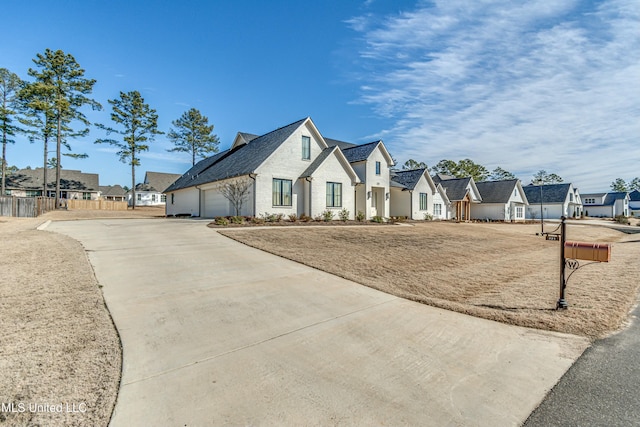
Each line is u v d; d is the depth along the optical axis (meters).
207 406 2.50
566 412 2.46
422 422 2.35
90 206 36.38
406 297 5.51
